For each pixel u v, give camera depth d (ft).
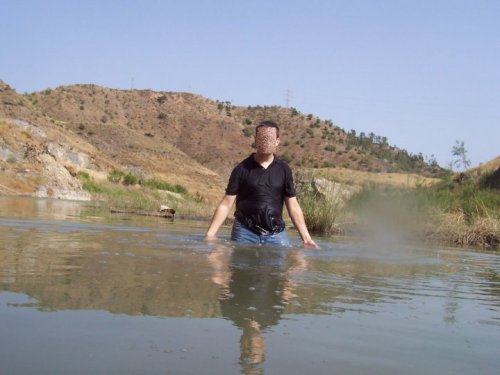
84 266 9.32
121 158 258.57
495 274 12.90
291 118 430.61
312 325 6.06
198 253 13.05
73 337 5.00
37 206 50.42
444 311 7.46
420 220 37.17
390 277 10.77
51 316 5.70
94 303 6.39
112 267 9.41
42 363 4.29
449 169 61.16
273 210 19.07
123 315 5.91
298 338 5.45
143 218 37.40
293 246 18.35
